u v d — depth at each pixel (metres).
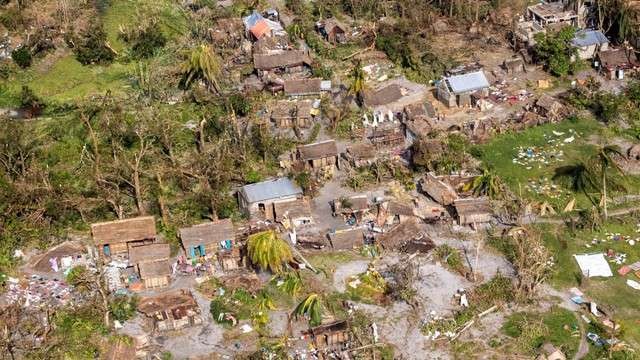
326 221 106.50
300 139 124.44
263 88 137.12
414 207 107.38
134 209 108.81
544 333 87.94
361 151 117.12
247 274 96.75
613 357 85.12
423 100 134.38
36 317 90.56
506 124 125.19
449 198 106.69
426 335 88.25
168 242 102.75
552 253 99.88
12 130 114.06
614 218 105.62
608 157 108.38
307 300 87.31
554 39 139.12
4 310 90.62
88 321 89.75
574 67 140.00
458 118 128.62
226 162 114.38
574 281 96.00
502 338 87.69
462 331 88.69
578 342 87.12
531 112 127.69
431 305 92.19
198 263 99.19
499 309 91.62
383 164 115.75
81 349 86.88
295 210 105.50
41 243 102.38
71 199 106.56
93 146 119.56
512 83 138.25
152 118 125.38
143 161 116.25
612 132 124.00
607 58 139.12
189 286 95.69
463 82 131.88
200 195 107.94
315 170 116.25
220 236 100.00
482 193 108.94
